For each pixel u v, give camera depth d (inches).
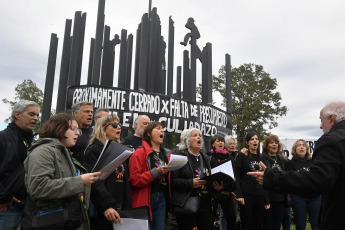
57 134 77.3
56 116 80.0
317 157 78.0
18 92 873.5
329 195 78.3
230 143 196.9
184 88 276.4
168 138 284.7
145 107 217.5
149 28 245.9
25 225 69.0
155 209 118.3
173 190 128.0
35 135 106.5
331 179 73.3
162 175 122.0
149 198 113.6
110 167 81.6
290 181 78.5
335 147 75.9
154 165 120.7
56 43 233.3
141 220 92.5
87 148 102.8
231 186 151.4
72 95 200.7
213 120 262.2
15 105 101.5
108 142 83.4
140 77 221.8
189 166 133.6
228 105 290.8
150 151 120.9
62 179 70.2
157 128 129.7
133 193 115.0
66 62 230.5
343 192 74.9
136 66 265.4
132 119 209.5
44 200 70.4
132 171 115.8
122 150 83.5
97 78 208.7
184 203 124.3
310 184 74.9
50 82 224.2
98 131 106.4
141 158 118.3
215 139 166.9
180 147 143.6
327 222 77.9
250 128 1082.1
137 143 146.2
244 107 1106.1
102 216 96.3
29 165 71.0
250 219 156.0
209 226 131.2
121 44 250.2
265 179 84.0
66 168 76.0
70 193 69.4
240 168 163.3
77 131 82.0
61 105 223.3
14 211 92.2
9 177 91.3
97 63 209.9
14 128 97.7
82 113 123.3
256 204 156.9
